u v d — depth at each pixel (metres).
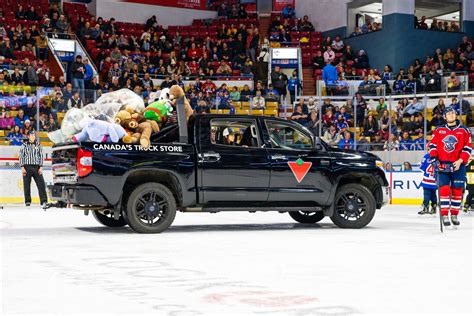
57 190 10.40
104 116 10.41
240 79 29.89
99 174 9.83
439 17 34.59
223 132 10.72
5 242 8.83
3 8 31.95
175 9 36.28
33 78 24.66
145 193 10.01
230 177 10.50
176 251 7.80
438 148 11.04
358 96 23.50
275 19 33.25
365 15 34.28
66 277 5.82
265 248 8.16
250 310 4.42
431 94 26.09
